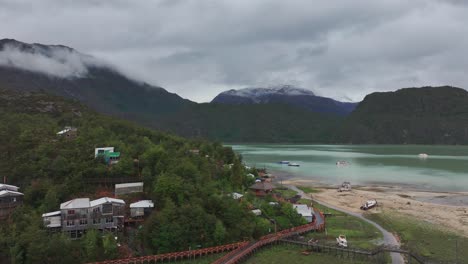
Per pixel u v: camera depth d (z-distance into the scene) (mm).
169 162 109750
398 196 156375
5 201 82312
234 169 134000
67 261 70688
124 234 82375
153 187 96438
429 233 101250
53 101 195250
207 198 95250
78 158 106312
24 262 69062
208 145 175500
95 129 140125
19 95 195875
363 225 109375
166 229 80312
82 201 82062
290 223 103812
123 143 126312
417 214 123250
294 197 144750
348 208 133500
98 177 100500
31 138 115375
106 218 82000
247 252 82375
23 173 96438
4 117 144125
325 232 102000
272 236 93125
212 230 85312
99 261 73062
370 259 81375
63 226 78688
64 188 92000
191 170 105500
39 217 79188
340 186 182125
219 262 76312
